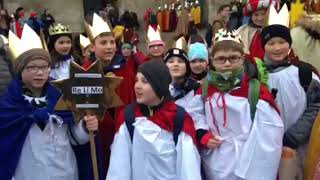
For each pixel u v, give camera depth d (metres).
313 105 3.35
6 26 10.69
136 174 2.89
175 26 18.52
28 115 3.03
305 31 4.30
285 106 3.32
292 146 3.28
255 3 4.59
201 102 3.21
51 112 3.04
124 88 3.82
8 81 3.56
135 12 21.59
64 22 21.16
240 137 3.04
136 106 3.00
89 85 3.03
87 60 4.00
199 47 3.54
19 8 17.72
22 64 3.04
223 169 3.06
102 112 3.06
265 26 3.65
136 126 2.90
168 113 2.93
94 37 3.79
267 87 3.20
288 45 3.42
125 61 3.97
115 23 18.28
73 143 3.20
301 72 3.35
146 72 2.89
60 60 5.20
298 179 3.35
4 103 3.06
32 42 3.08
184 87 3.44
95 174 3.12
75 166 3.21
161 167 2.88
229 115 3.06
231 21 7.18
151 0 20.88
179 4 19.11
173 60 3.52
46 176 3.04
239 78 3.08
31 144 3.03
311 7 4.63
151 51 4.54
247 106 3.05
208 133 3.08
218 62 3.10
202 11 19.55
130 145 2.94
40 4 20.78
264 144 3.00
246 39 4.68
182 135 2.91
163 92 2.92
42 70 3.07
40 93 3.15
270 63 3.47
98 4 21.62
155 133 2.88
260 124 3.01
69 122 3.09
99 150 3.33
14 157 3.03
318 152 3.12
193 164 2.86
